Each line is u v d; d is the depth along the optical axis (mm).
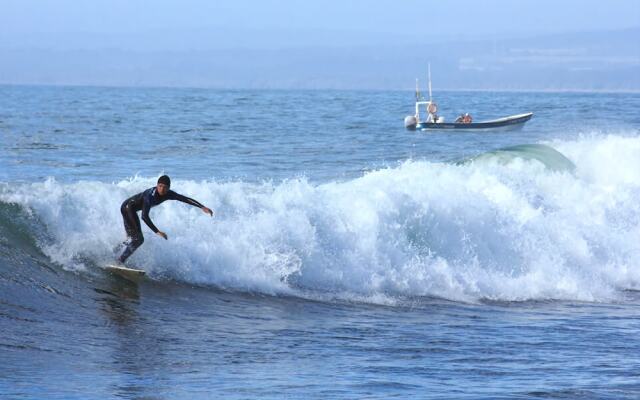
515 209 64000
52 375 31438
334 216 55500
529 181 71000
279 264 52188
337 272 53188
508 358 39188
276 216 54031
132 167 93375
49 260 47531
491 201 62125
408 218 57594
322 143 132750
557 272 60031
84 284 45750
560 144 99625
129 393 30078
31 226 49219
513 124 179625
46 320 39156
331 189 59031
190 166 96125
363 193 58125
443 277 55906
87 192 52781
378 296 52406
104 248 49875
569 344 42938
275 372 34562
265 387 32062
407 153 119938
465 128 176000
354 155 114500
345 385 32906
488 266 58719
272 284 51094
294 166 98688
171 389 31000
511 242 60562
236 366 35156
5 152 105000
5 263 45094
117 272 48438
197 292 48281
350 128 173875
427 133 168625
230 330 41750
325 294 51438
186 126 167250
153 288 47562
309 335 42000
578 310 53188
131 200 47875
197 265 50562
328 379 33750
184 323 42188
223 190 55812
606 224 67938
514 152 90062
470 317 49031
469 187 66062
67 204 51312
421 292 54344
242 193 55938
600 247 64250
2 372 31125
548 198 68312
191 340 39094
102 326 39688
